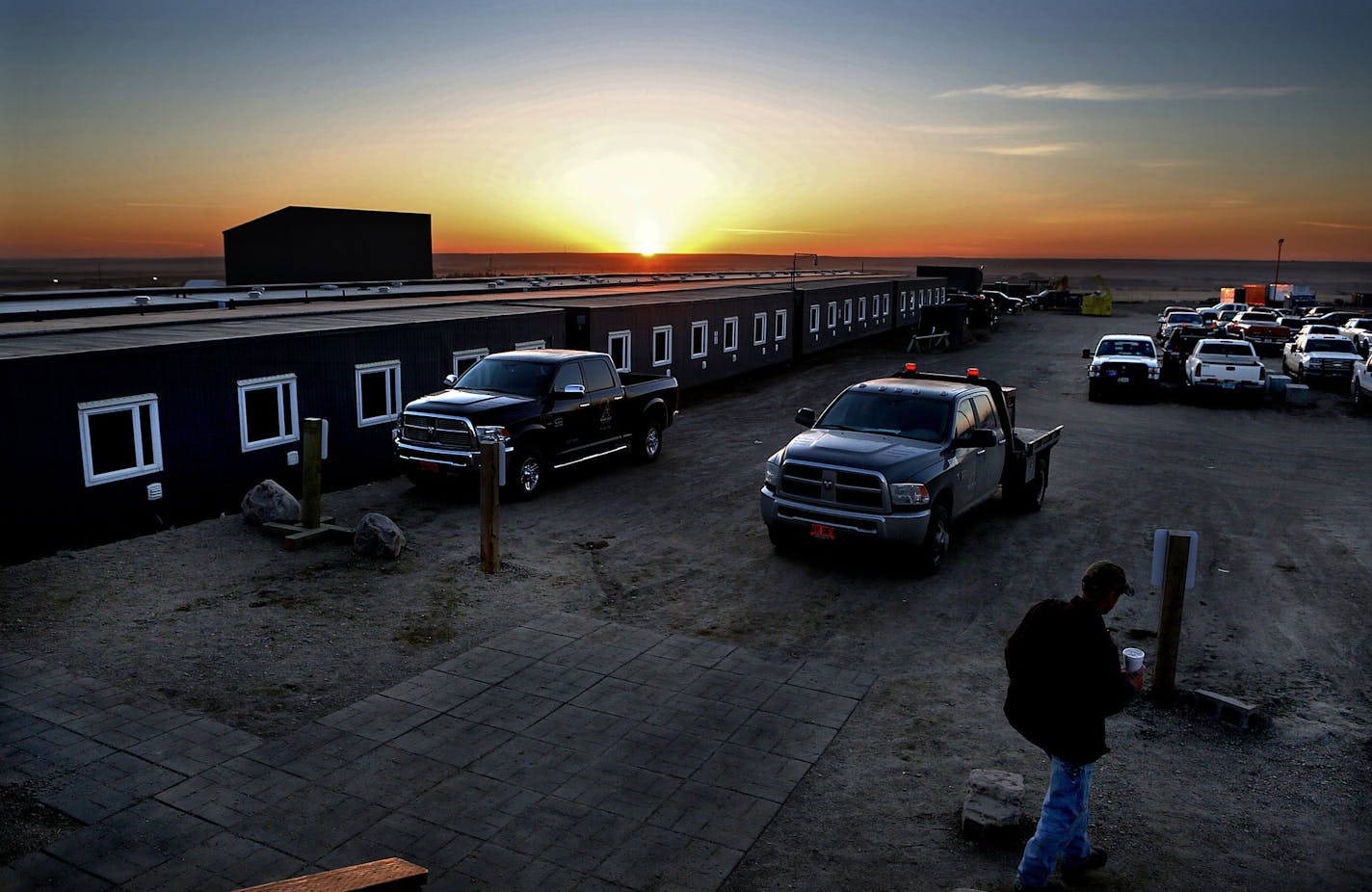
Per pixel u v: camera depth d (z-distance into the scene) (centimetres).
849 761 659
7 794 580
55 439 1109
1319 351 3080
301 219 4616
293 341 1411
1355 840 567
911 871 530
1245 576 1105
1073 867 516
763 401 2594
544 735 684
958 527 1315
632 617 935
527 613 938
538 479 1424
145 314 1947
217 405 1307
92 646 815
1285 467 1792
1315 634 920
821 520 1063
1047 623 483
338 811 576
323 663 800
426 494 1434
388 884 368
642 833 562
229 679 760
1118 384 2664
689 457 1783
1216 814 594
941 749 679
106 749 639
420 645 845
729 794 611
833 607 982
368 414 1565
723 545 1198
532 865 527
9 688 728
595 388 1555
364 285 3247
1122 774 645
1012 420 1408
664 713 726
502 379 1478
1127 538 1273
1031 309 7544
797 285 4234
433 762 640
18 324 1636
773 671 812
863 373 3250
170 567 1039
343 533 1149
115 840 537
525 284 3528
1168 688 755
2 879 499
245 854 528
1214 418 2409
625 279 4362
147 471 1217
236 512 1341
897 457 1060
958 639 902
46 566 1028
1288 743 694
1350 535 1296
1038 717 482
